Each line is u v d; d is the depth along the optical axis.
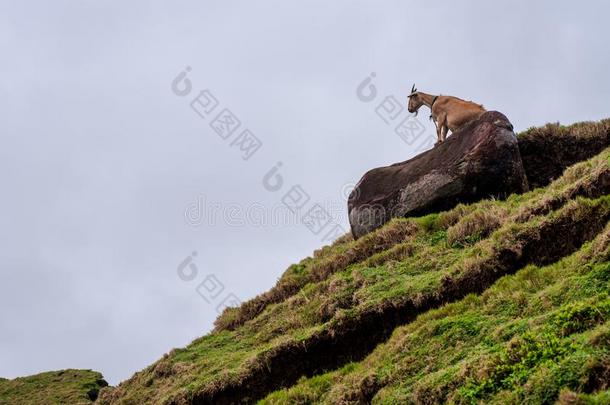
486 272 15.30
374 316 15.94
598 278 12.56
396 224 20.48
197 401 16.47
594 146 21.52
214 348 19.66
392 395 12.35
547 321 11.84
